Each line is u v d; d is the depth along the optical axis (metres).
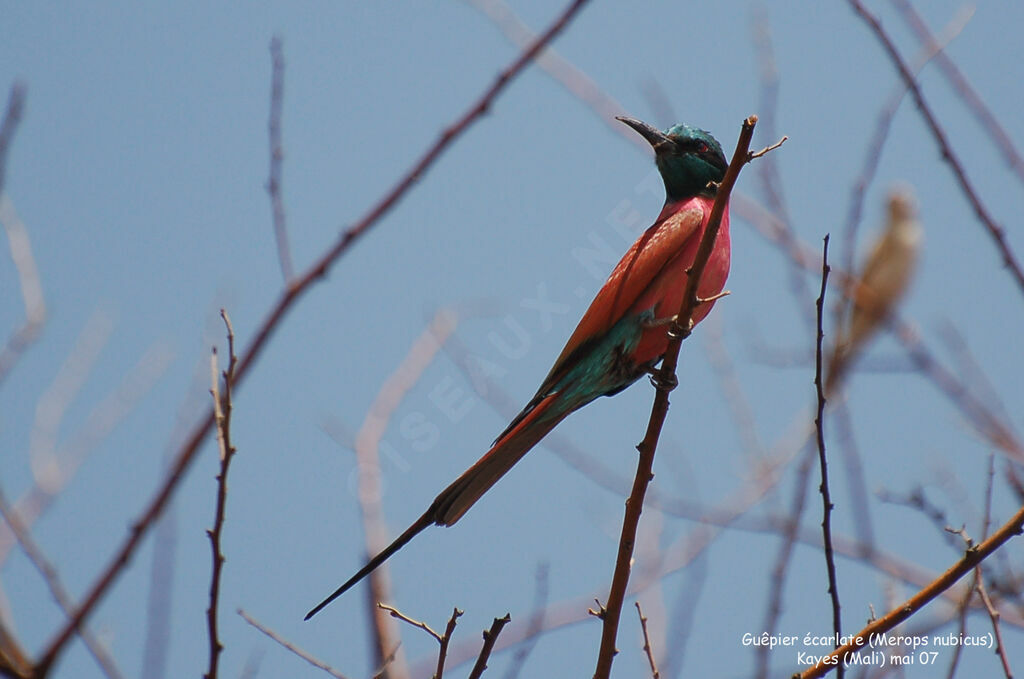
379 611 9.51
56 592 7.93
